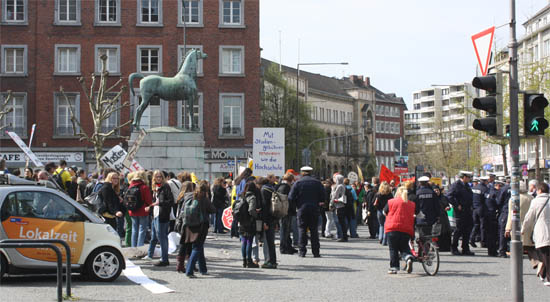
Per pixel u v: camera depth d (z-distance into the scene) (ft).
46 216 40.47
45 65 167.73
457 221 62.13
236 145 172.04
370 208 82.28
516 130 35.35
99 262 41.45
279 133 77.15
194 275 44.45
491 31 39.73
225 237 78.43
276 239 76.48
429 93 613.11
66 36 168.76
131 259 52.60
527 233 45.70
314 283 42.09
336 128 399.24
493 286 41.50
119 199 52.21
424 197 55.26
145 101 101.30
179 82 101.86
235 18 173.58
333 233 90.94
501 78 35.29
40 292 36.76
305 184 58.03
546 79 147.33
